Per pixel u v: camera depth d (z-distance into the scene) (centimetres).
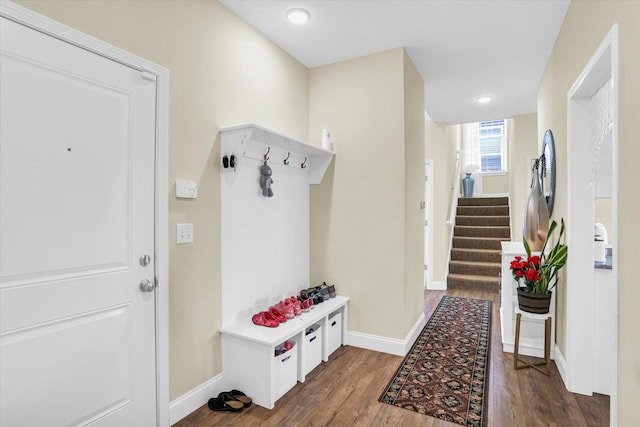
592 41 185
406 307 294
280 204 283
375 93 296
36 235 138
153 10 182
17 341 133
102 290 160
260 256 260
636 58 132
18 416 133
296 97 307
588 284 222
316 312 262
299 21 248
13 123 131
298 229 307
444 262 524
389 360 274
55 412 144
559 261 244
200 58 210
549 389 229
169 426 190
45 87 140
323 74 320
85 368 154
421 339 318
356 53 297
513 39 277
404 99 286
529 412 203
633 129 134
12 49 130
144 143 177
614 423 148
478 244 595
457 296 473
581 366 223
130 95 171
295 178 302
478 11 238
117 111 166
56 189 144
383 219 292
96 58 157
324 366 263
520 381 240
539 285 255
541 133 359
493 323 362
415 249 328
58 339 145
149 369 181
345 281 309
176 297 195
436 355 283
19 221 133
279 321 237
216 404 206
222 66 226
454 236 637
